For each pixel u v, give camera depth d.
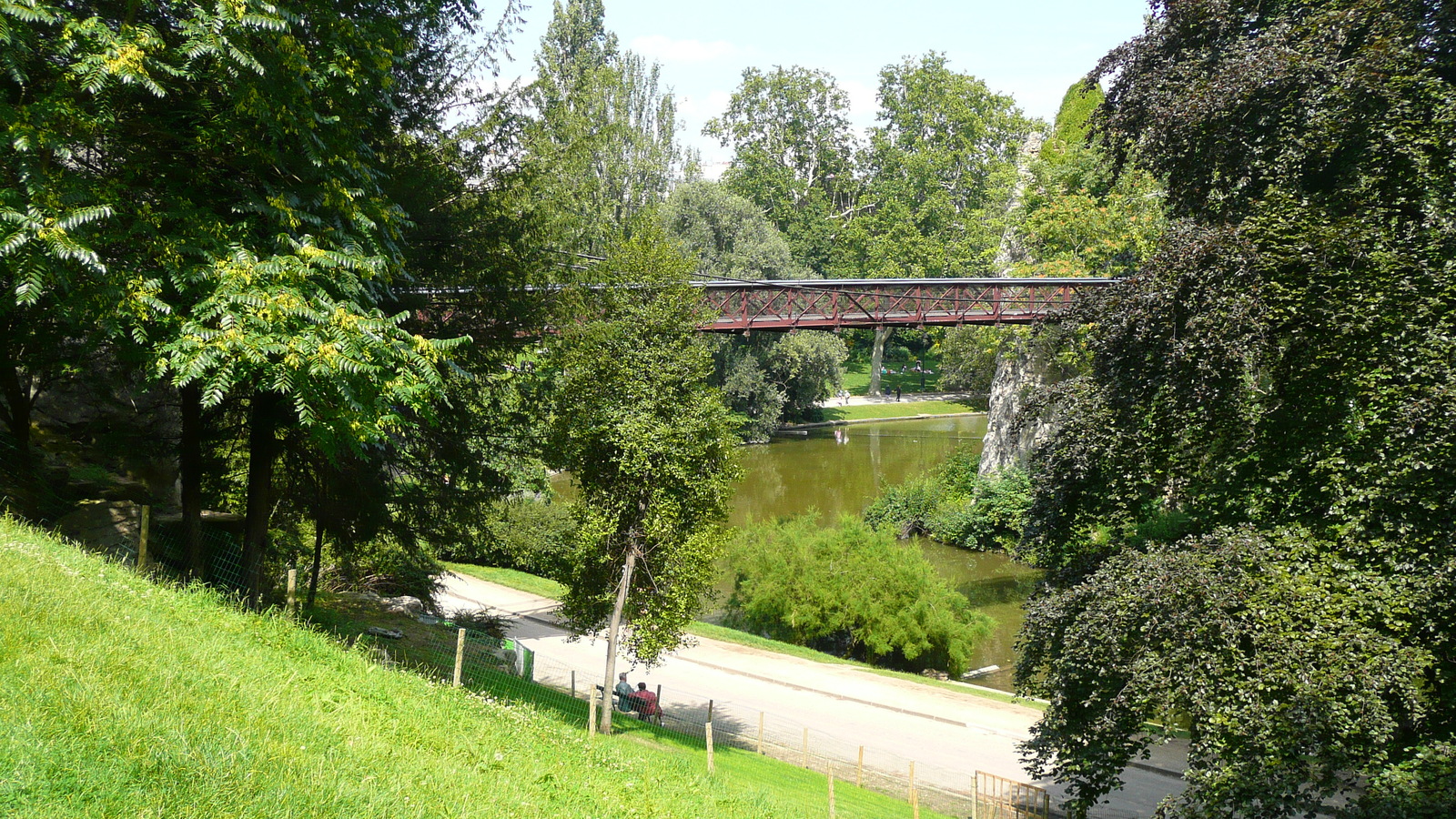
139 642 7.42
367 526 17.75
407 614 21.95
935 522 42.84
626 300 16.34
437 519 18.83
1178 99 14.73
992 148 91.25
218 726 6.44
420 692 9.73
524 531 35.09
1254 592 11.14
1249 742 10.57
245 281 9.12
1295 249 12.48
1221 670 10.84
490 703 10.69
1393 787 10.14
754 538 30.12
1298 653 10.41
